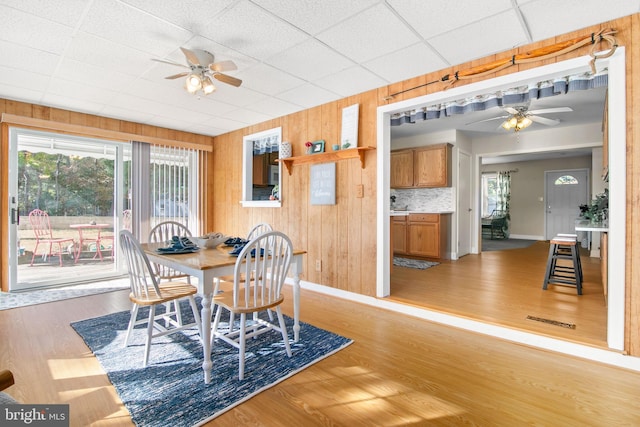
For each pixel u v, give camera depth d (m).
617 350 2.11
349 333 2.64
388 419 1.58
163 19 2.11
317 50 2.54
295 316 2.49
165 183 4.97
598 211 4.19
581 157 8.23
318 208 3.89
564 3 1.92
